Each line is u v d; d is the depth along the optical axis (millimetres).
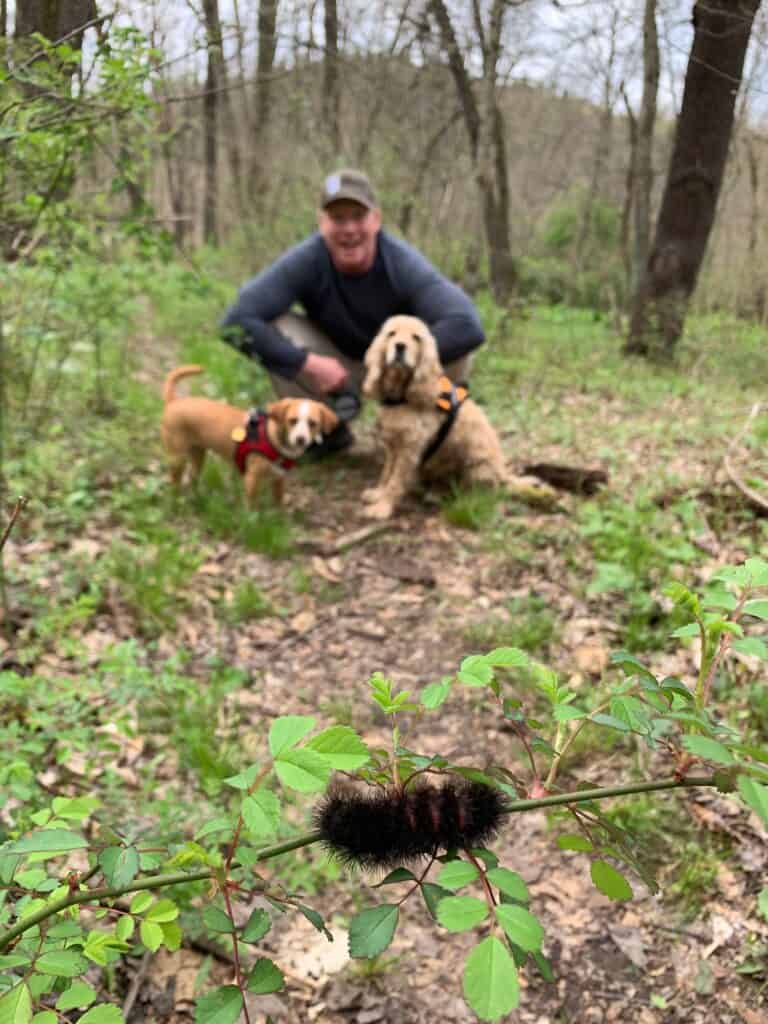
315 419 1843
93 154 1503
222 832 938
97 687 1100
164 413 1928
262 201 4086
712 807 1021
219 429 1857
